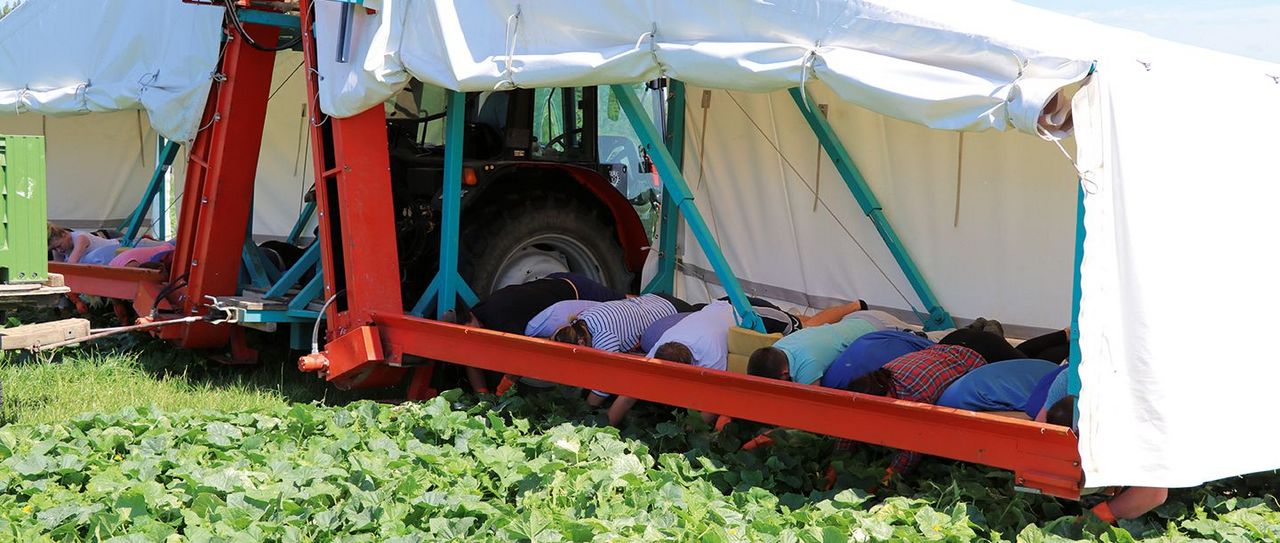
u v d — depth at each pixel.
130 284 7.63
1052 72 3.67
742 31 4.50
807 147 7.32
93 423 5.21
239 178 6.90
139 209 8.95
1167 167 3.86
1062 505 4.37
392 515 3.92
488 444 5.04
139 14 7.65
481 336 5.66
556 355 5.44
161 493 4.08
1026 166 6.40
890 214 7.02
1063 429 3.71
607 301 6.44
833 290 7.35
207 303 6.94
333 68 6.05
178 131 7.06
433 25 5.61
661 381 5.02
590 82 5.04
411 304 6.89
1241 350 4.10
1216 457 3.94
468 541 3.71
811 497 4.36
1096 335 3.66
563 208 7.02
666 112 8.05
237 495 4.03
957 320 6.81
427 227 6.77
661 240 7.86
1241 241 4.16
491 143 7.10
